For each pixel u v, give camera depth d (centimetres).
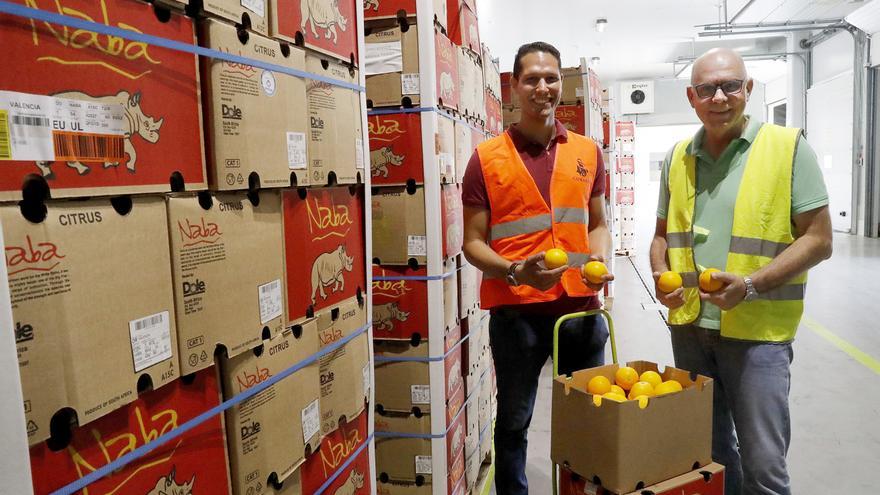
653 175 1653
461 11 247
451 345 227
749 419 180
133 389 78
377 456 218
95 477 74
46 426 67
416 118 202
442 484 214
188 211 88
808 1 881
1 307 60
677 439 158
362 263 148
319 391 124
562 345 212
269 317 107
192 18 90
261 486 104
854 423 330
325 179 126
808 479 274
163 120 84
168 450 86
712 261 191
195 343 89
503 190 208
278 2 109
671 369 178
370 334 152
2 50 64
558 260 178
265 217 106
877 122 989
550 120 211
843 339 478
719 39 1135
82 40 72
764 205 181
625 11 904
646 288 727
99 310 74
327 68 128
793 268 172
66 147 70
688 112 1491
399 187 208
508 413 214
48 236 68
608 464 152
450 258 225
